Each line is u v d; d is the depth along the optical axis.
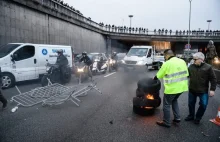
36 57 9.66
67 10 22.84
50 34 19.69
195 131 4.19
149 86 5.00
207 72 4.41
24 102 6.19
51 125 4.37
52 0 19.19
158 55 18.95
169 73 4.25
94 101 6.52
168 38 45.72
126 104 6.21
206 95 4.50
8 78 8.38
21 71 8.87
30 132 3.98
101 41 37.59
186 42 48.94
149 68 16.86
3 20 13.15
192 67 4.65
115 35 41.06
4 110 5.43
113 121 4.69
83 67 10.08
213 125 4.56
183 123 4.65
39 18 17.67
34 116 4.96
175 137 3.88
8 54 8.41
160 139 3.78
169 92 4.27
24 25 15.49
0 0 12.84
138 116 5.08
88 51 30.98
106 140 3.69
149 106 4.99
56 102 5.84
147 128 4.30
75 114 5.16
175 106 4.64
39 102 5.86
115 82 10.56
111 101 6.55
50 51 10.60
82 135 3.88
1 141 3.57
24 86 8.98
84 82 10.43
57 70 9.31
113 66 16.75
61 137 3.78
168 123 4.38
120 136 3.87
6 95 7.11
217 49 50.66
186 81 4.38
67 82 10.12
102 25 37.12
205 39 45.22
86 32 29.94
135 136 3.89
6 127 4.22
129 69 15.83
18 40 14.77
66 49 11.98
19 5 14.82
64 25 22.81
